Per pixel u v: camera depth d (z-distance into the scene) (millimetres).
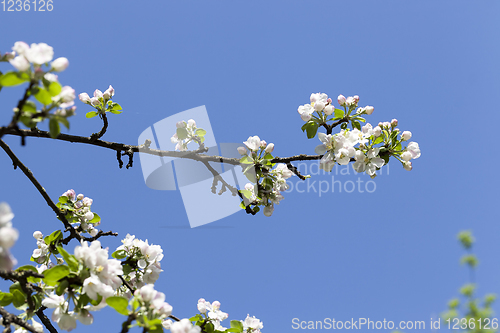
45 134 2971
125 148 3252
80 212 3492
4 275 2088
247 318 3309
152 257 2988
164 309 2016
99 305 2139
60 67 1985
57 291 2008
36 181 3018
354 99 3557
